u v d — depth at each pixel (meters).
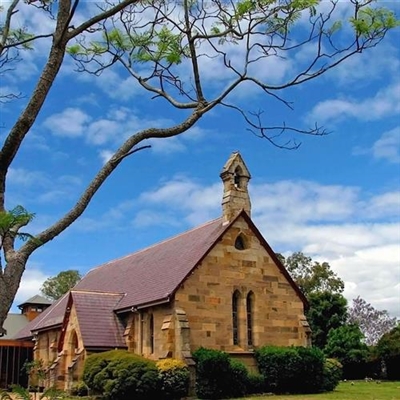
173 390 29.31
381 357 52.69
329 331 57.19
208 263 33.56
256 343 34.22
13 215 6.02
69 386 32.66
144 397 29.09
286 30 9.16
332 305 59.31
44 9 8.38
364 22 8.65
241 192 36.69
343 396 30.36
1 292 6.02
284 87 8.77
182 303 32.19
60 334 39.88
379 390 35.12
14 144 6.52
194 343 31.92
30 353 46.94
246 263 35.00
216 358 30.41
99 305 36.72
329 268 72.38
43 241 6.44
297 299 36.44
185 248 37.28
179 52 9.55
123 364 29.03
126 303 36.06
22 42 8.41
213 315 32.94
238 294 34.56
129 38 9.73
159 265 38.28
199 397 29.92
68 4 7.11
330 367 34.81
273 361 32.62
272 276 35.81
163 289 33.22
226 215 35.88
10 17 8.16
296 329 35.84
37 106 6.65
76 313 35.66
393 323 81.38
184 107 8.79
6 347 45.97
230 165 36.84
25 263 6.26
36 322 49.72
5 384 44.75
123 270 44.78
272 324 35.06
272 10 9.02
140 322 34.53
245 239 35.53
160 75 9.62
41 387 35.41
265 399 28.52
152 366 29.36
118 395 28.73
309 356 33.28
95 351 33.81
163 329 31.88
